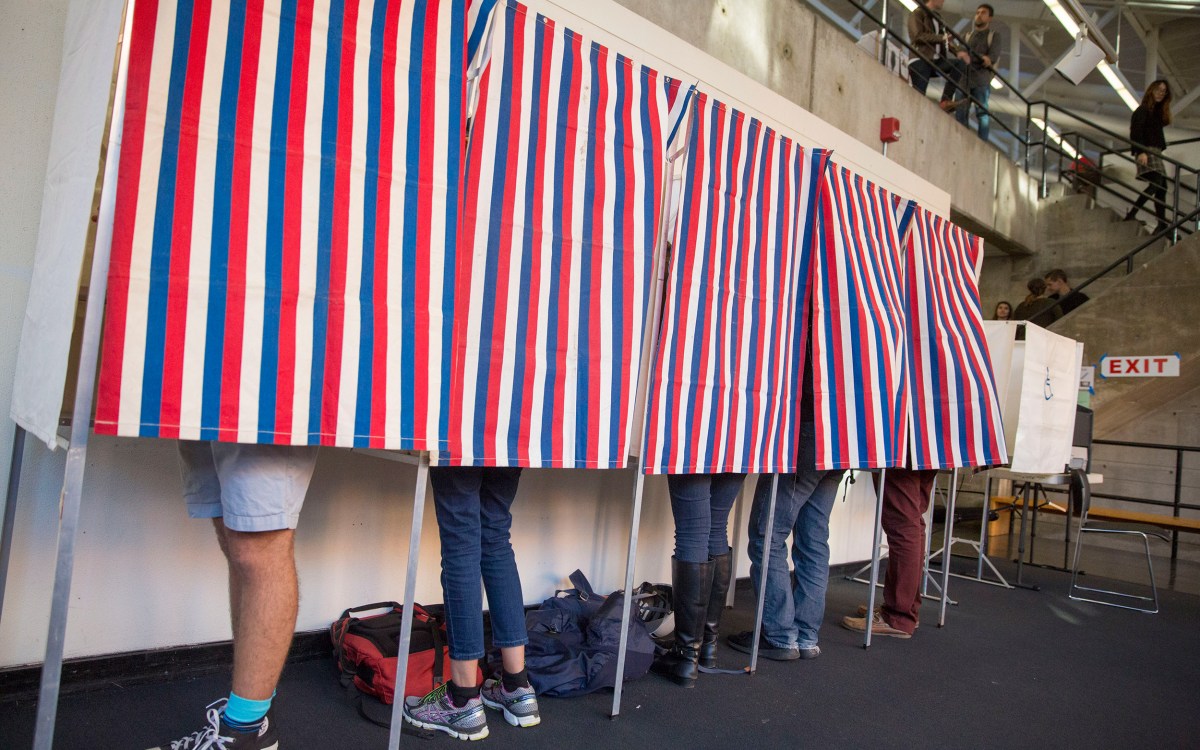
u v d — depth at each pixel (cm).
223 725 148
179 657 217
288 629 153
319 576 245
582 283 205
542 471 305
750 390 256
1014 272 888
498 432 188
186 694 206
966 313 358
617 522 338
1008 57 1069
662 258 233
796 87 445
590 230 207
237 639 152
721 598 269
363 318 155
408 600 164
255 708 149
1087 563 657
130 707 194
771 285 265
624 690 244
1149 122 845
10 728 175
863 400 291
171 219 135
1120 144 1208
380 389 157
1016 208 813
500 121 187
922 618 393
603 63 211
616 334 214
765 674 275
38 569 197
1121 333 706
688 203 232
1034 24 963
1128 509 830
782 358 270
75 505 127
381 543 260
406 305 161
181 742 153
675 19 356
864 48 539
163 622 216
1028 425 436
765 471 264
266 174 145
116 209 131
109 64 137
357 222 154
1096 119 1212
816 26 459
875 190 313
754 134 256
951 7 935
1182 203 1028
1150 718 270
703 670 270
